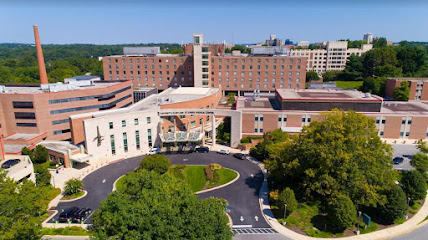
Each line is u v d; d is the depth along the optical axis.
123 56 147.00
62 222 48.22
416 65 166.75
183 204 35.38
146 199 34.28
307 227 46.25
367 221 45.84
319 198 53.22
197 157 74.31
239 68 134.25
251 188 58.66
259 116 83.44
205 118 94.81
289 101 83.19
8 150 71.88
